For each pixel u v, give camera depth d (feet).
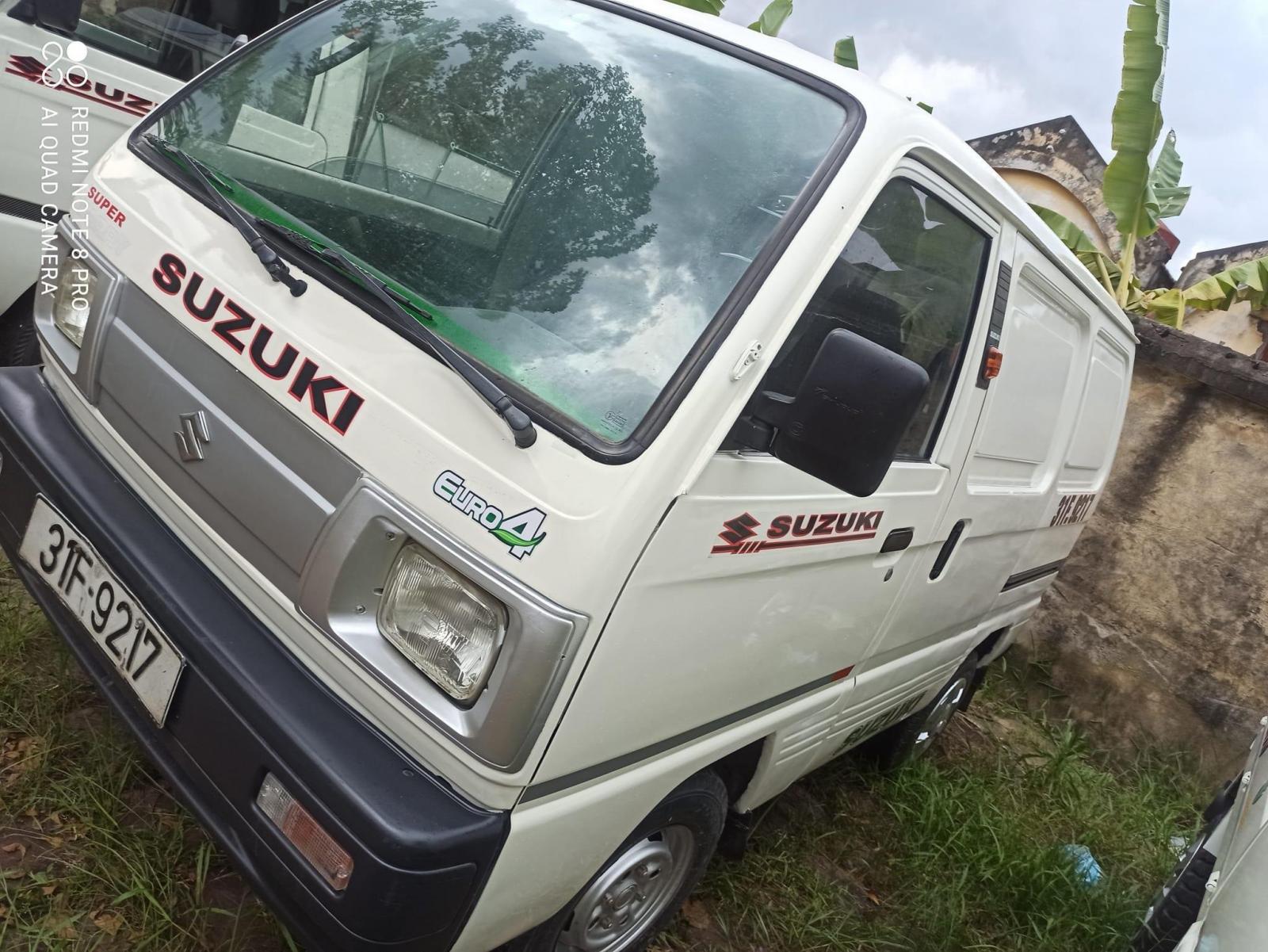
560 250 6.85
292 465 6.28
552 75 7.78
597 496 5.75
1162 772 19.61
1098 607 21.33
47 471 7.30
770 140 7.19
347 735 5.89
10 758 8.33
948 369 9.40
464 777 5.80
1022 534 12.98
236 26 15.21
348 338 6.36
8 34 12.74
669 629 6.47
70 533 7.14
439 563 5.84
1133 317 21.29
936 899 11.82
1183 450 20.68
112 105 13.89
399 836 5.41
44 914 7.25
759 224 6.73
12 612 9.71
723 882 10.48
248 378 6.55
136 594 6.63
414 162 7.61
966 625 12.85
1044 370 11.76
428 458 5.89
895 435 6.13
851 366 6.11
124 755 8.55
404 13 8.64
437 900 5.64
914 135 7.57
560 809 6.31
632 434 5.97
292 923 5.92
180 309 6.98
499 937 6.56
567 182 7.18
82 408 7.66
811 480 7.40
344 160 7.84
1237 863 8.39
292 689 6.05
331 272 6.68
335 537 6.00
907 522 9.12
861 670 10.15
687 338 6.31
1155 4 25.09
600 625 5.80
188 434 6.75
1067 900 12.78
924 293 8.61
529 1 8.46
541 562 5.63
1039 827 15.08
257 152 8.05
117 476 7.39
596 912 7.85
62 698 8.91
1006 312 10.05
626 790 6.91
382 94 8.06
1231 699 19.90
